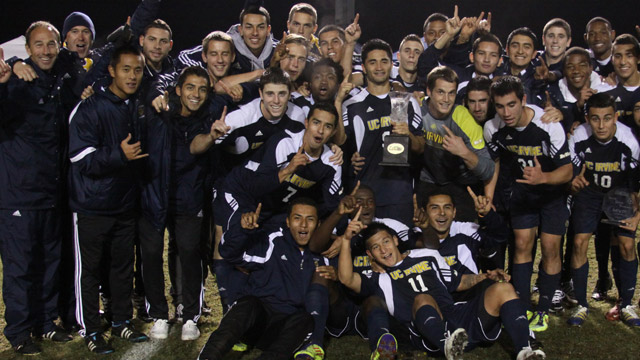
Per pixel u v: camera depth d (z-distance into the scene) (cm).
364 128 406
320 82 405
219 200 405
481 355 354
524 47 445
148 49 421
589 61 434
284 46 412
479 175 391
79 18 443
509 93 367
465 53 482
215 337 323
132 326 384
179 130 374
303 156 362
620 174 405
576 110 446
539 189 394
